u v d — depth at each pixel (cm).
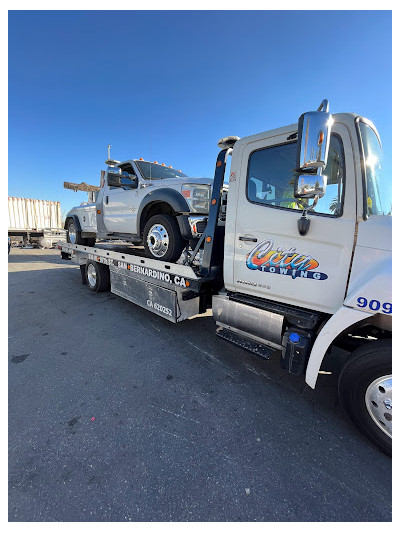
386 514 145
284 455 181
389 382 175
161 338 357
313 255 211
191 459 175
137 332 375
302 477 165
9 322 409
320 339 196
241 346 249
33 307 483
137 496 150
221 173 287
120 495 150
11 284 672
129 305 495
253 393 247
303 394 249
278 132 224
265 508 146
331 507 148
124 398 234
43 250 1611
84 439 188
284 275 229
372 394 183
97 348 326
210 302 349
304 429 206
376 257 182
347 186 190
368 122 202
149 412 217
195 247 348
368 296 178
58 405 223
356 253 190
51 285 662
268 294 243
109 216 495
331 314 220
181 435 195
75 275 813
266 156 235
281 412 223
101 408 221
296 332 220
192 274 293
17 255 1341
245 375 275
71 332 373
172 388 250
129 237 465
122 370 278
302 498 152
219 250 312
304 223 199
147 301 372
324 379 276
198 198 344
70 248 643
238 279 264
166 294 334
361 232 187
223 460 175
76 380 259
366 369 182
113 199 484
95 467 167
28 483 155
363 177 185
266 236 236
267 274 240
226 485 158
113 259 448
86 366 285
